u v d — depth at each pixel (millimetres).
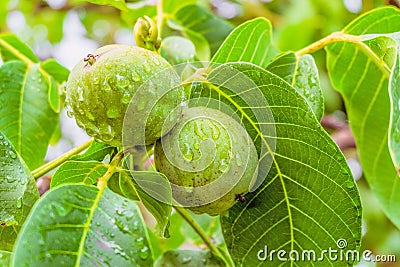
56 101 542
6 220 422
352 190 422
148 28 431
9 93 543
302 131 419
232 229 450
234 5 715
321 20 655
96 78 401
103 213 382
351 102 519
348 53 498
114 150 441
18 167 426
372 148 524
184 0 573
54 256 367
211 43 596
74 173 427
